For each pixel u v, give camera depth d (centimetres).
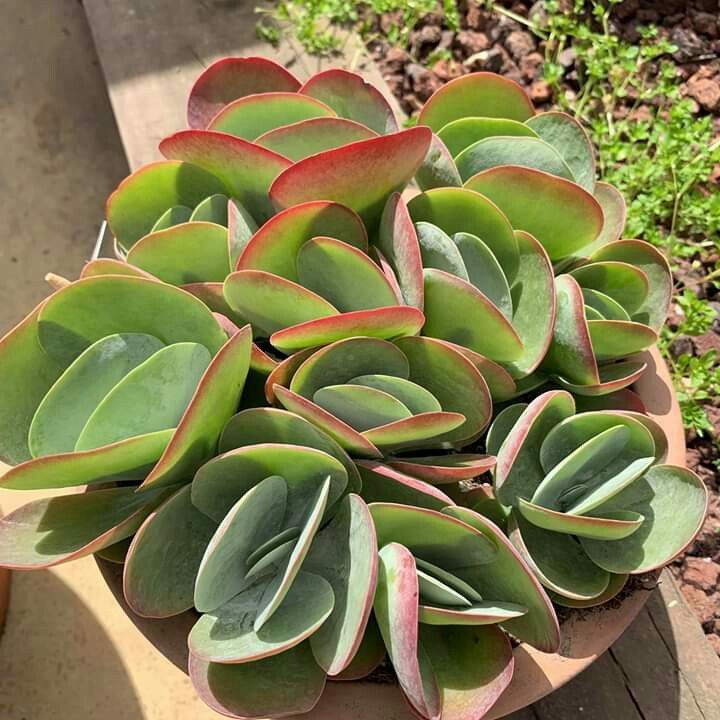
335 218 55
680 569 85
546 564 56
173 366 51
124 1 101
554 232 62
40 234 125
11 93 135
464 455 56
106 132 133
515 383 60
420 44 111
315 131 57
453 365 54
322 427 52
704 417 86
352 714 54
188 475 55
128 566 49
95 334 54
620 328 58
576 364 58
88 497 55
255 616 51
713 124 103
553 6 107
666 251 95
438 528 51
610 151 99
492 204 58
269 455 51
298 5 102
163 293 53
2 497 85
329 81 63
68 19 140
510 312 58
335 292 56
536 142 61
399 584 49
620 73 105
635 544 56
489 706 51
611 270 62
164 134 93
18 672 82
